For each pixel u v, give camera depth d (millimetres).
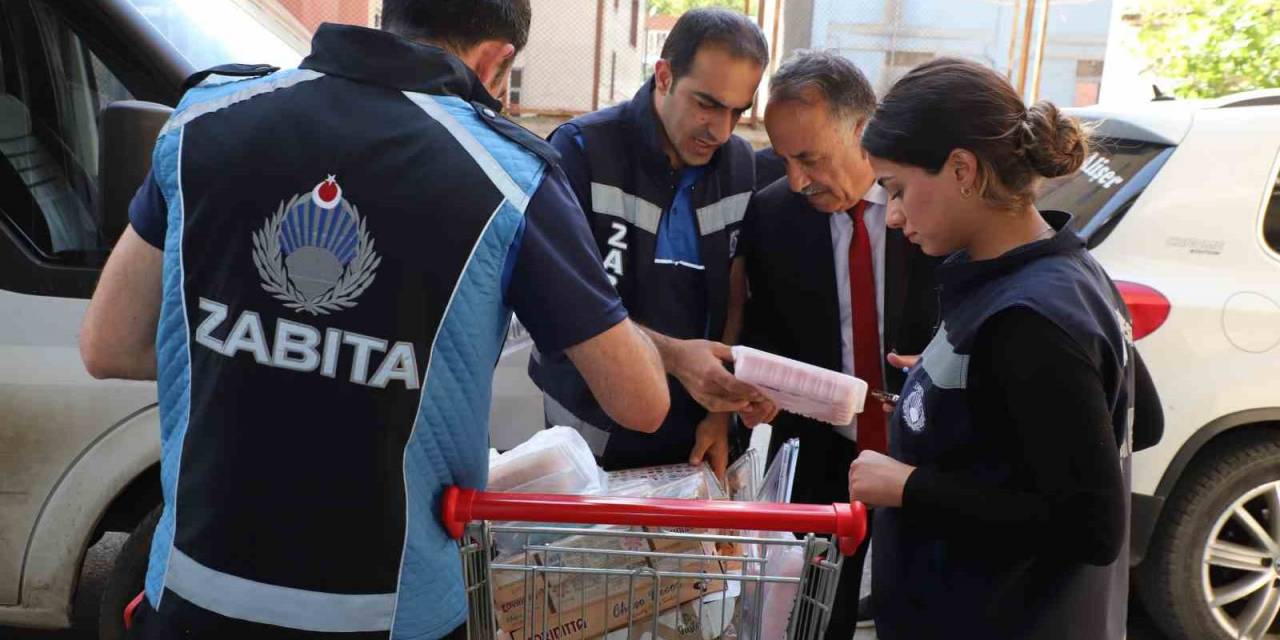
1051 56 9430
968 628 1604
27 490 2637
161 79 2609
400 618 1367
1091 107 3666
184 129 1362
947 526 1547
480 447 1451
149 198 1401
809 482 2582
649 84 2260
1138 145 3389
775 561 1716
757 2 9336
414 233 1304
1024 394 1424
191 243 1329
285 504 1321
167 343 1363
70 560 2670
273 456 1316
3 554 2662
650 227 2248
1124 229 3293
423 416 1338
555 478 1818
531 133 1460
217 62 2867
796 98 2145
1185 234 3246
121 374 1539
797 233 2391
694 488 1966
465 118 1382
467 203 1321
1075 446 1400
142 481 2809
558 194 1416
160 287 1443
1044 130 1478
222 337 1321
